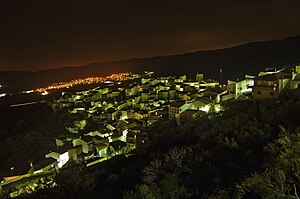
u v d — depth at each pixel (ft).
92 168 167.53
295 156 55.83
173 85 403.34
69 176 140.15
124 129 268.21
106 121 327.06
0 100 571.28
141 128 248.52
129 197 82.53
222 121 137.18
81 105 433.48
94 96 473.26
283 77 177.88
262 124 114.21
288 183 52.24
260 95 175.73
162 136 163.02
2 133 369.30
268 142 89.76
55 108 459.32
